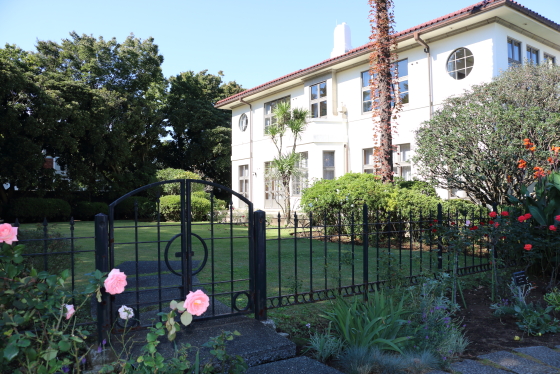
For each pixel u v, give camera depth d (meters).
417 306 3.74
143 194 23.00
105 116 20.16
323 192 10.58
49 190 20.22
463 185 9.66
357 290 5.26
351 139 15.48
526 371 2.93
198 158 27.95
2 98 16.30
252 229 3.84
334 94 15.96
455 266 4.79
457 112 9.61
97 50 22.95
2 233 2.28
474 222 6.29
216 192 29.78
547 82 9.17
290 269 6.69
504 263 5.61
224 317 3.71
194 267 6.89
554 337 3.76
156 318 3.69
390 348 3.13
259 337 3.33
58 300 2.41
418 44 13.31
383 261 4.84
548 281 5.82
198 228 14.32
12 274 2.27
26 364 2.09
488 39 11.57
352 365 2.89
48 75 19.86
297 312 4.34
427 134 9.99
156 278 5.92
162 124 28.14
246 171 20.70
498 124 8.65
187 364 2.32
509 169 8.75
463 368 2.98
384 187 9.93
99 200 22.23
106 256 3.02
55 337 2.60
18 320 2.10
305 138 15.67
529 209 6.00
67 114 18.22
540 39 13.01
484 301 4.93
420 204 9.03
